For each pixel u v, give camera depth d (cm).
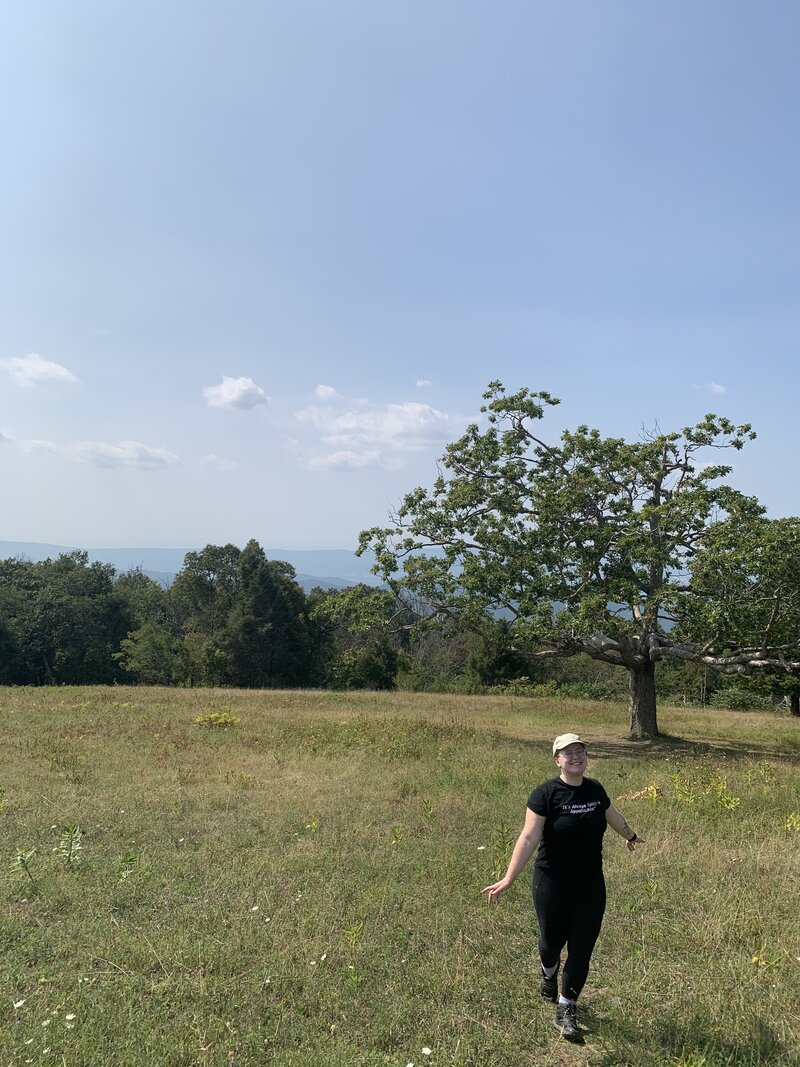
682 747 1795
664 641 1973
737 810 900
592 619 1644
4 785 981
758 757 1695
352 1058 368
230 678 4862
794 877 648
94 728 1603
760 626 1712
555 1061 380
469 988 444
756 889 617
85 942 505
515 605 1941
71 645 4916
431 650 6312
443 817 852
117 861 672
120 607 5497
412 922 541
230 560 5906
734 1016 415
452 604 1852
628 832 427
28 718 1762
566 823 411
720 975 465
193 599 5800
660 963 484
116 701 2302
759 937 520
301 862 671
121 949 491
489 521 1936
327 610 2005
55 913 559
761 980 457
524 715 2409
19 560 5788
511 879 412
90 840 748
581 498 1859
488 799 964
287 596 5281
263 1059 371
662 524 1831
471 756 1341
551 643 1902
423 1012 418
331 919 542
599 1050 390
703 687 4428
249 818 832
